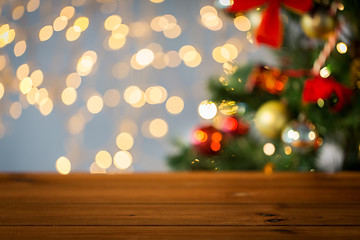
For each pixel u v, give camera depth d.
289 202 0.86
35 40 2.13
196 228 0.66
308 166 1.34
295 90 1.30
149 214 0.75
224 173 1.04
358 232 0.63
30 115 2.48
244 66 1.46
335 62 1.25
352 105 1.25
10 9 2.06
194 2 2.46
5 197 0.89
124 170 2.13
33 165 2.41
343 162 1.33
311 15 1.17
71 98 2.09
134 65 2.11
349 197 0.88
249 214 0.75
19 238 0.61
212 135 1.44
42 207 0.82
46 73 2.17
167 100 2.35
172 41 2.53
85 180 1.00
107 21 2.03
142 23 2.24
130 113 2.47
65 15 2.00
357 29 1.24
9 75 2.08
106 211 0.78
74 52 2.19
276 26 1.12
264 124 1.29
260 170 1.44
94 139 2.50
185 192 0.91
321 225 0.67
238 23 1.48
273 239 0.60
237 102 1.42
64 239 0.60
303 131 1.22
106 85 2.49
